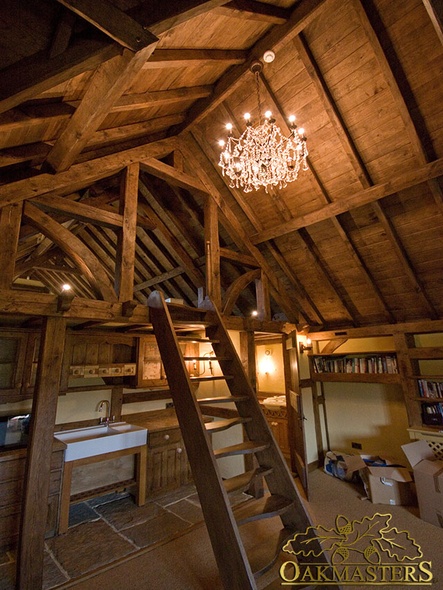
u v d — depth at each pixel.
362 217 3.88
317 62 3.03
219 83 3.29
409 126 2.98
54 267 5.76
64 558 2.65
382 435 4.83
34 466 2.31
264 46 2.83
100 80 1.87
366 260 4.23
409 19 2.57
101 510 3.49
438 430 3.85
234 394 3.02
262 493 3.88
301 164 3.67
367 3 2.61
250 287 5.31
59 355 2.62
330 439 5.38
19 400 3.47
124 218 3.35
